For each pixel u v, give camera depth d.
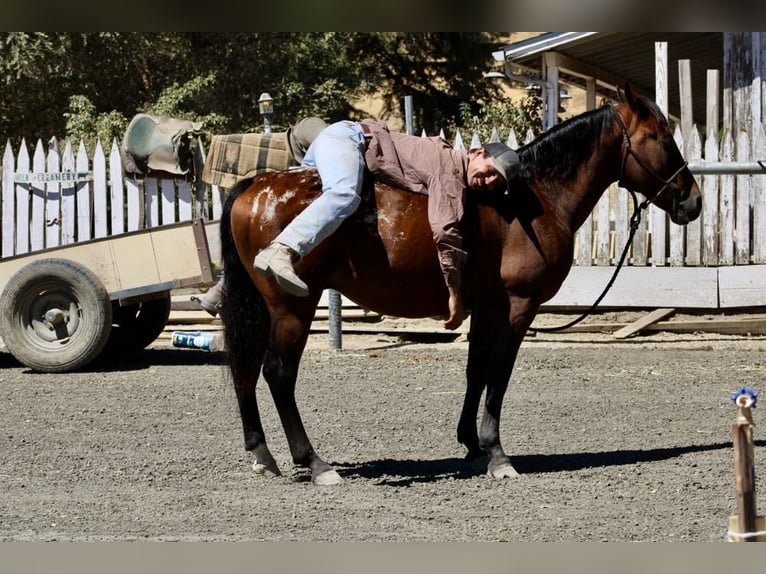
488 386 7.60
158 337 13.82
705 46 20.00
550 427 9.24
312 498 7.06
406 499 7.02
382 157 7.36
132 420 9.49
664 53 16.91
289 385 7.42
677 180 7.95
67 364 11.76
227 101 22.84
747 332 13.72
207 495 7.14
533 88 23.56
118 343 12.93
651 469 7.75
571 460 8.09
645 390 10.78
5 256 12.89
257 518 6.56
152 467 7.90
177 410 9.93
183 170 12.80
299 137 11.62
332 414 9.75
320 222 7.05
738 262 14.09
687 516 6.57
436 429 9.19
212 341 12.41
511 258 7.50
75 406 10.10
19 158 13.34
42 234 13.35
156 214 13.02
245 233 7.43
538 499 7.00
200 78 21.59
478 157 7.37
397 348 13.45
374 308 7.60
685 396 10.50
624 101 8.05
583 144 7.82
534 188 7.68
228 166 11.88
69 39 21.36
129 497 7.08
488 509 6.77
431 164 7.34
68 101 22.20
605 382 11.20
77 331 11.76
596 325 13.97
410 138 7.48
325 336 14.16
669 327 13.80
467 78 30.94
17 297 11.71
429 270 7.39
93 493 7.18
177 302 14.70
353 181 7.15
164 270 11.67
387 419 9.55
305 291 6.98
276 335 7.39
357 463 8.09
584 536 6.15
